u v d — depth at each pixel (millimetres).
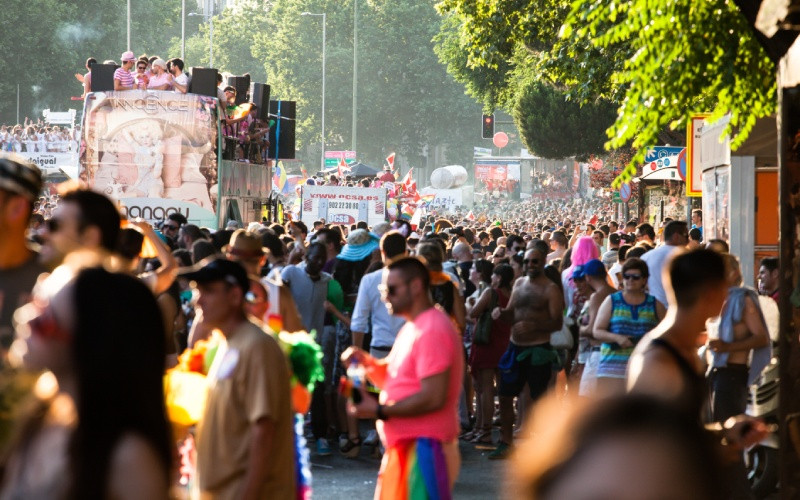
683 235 19625
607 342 15844
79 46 154875
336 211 53531
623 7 14828
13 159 7051
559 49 36844
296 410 10234
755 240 20938
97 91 39844
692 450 1835
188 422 8617
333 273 21781
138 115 39781
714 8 14375
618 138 14758
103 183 39875
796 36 10672
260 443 8258
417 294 10102
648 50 14523
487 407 20641
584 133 88625
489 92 90062
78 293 4297
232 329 8516
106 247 7258
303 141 185875
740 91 14828
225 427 8359
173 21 176375
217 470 8375
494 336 20391
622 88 33719
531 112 89688
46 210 49406
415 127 194375
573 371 21500
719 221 22922
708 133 23516
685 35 14461
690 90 14625
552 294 19094
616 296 15875
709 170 23922
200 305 8484
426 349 9867
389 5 190500
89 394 4219
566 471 1811
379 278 18172
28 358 4402
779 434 9766
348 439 19281
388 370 10289
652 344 7684
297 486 10195
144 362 4297
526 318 19078
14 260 7090
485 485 16969
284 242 24844
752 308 14367
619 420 1852
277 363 8438
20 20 142875
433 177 136625
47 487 4180
